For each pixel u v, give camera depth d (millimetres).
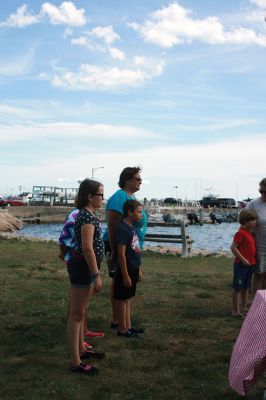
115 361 5402
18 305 7914
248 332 3883
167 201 103062
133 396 4508
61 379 4867
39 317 7172
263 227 7238
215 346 5965
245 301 7547
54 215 63906
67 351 5699
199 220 65062
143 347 5914
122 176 6461
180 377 4977
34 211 64188
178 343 6090
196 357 5551
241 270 7355
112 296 6398
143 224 6438
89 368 5055
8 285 9695
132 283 6215
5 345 5902
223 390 4637
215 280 10727
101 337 6270
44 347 5832
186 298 8703
